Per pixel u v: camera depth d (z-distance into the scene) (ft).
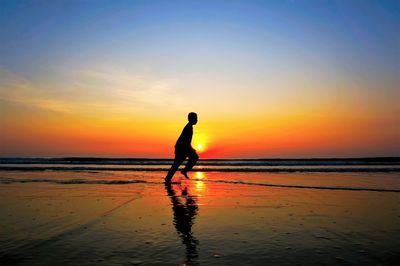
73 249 9.83
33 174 42.78
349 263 8.82
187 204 19.03
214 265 8.58
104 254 9.39
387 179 37.01
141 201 20.01
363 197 22.43
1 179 34.47
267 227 13.14
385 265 8.68
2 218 14.30
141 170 53.47
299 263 8.80
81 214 15.34
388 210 17.34
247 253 9.64
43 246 10.09
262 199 21.34
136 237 11.32
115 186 28.43
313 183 32.42
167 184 30.91
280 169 58.39
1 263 8.55
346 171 53.06
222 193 24.43
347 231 12.51
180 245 10.42
